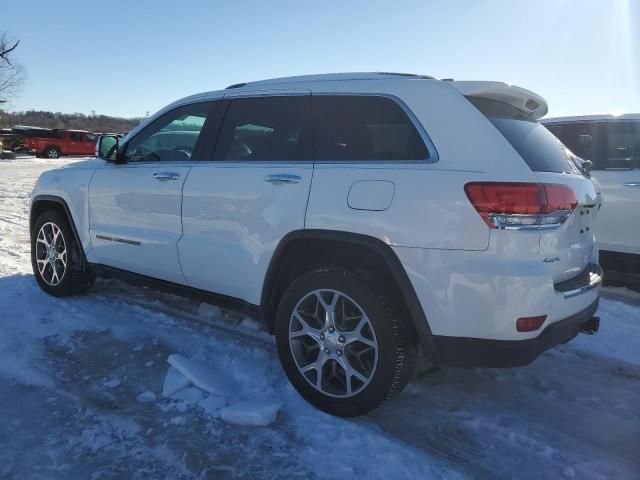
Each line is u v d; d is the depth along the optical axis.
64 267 4.68
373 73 3.24
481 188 2.55
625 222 5.34
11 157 29.48
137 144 4.20
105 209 4.27
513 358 2.59
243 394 3.20
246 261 3.30
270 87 3.51
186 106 3.95
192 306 4.64
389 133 2.93
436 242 2.62
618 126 5.51
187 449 2.65
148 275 4.05
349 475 2.49
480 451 2.72
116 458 2.57
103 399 3.08
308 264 3.25
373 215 2.78
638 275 5.57
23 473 2.44
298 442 2.73
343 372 2.97
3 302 4.62
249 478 2.46
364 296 2.79
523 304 2.51
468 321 2.59
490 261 2.54
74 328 4.08
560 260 2.71
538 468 2.60
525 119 3.21
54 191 4.71
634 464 2.66
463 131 2.73
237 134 3.57
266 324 3.35
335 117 3.15
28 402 3.03
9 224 8.79
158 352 3.71
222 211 3.42
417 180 2.71
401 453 2.66
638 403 3.27
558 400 3.27
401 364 2.77
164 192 3.78
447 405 3.16
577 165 3.28
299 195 3.05
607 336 4.32
